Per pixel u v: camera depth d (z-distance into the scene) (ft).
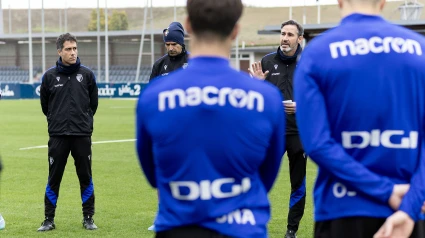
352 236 13.41
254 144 12.58
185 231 12.59
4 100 188.65
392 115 13.29
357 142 13.46
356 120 13.37
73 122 32.99
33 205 40.16
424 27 84.38
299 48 32.24
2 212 37.93
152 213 37.68
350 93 13.32
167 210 12.79
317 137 13.03
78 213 37.78
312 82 13.38
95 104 34.14
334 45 13.55
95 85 33.99
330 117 13.56
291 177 31.42
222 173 12.52
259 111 12.60
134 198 42.55
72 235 32.04
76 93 33.14
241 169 12.61
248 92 12.61
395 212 13.12
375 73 13.29
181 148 12.44
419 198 13.00
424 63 13.56
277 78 32.40
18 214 37.40
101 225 34.40
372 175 13.00
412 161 13.50
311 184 48.32
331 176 13.65
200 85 12.51
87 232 32.71
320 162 13.07
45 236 31.83
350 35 13.61
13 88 196.54
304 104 13.30
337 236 13.53
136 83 195.52
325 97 13.56
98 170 55.52
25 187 47.01
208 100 12.41
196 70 12.69
